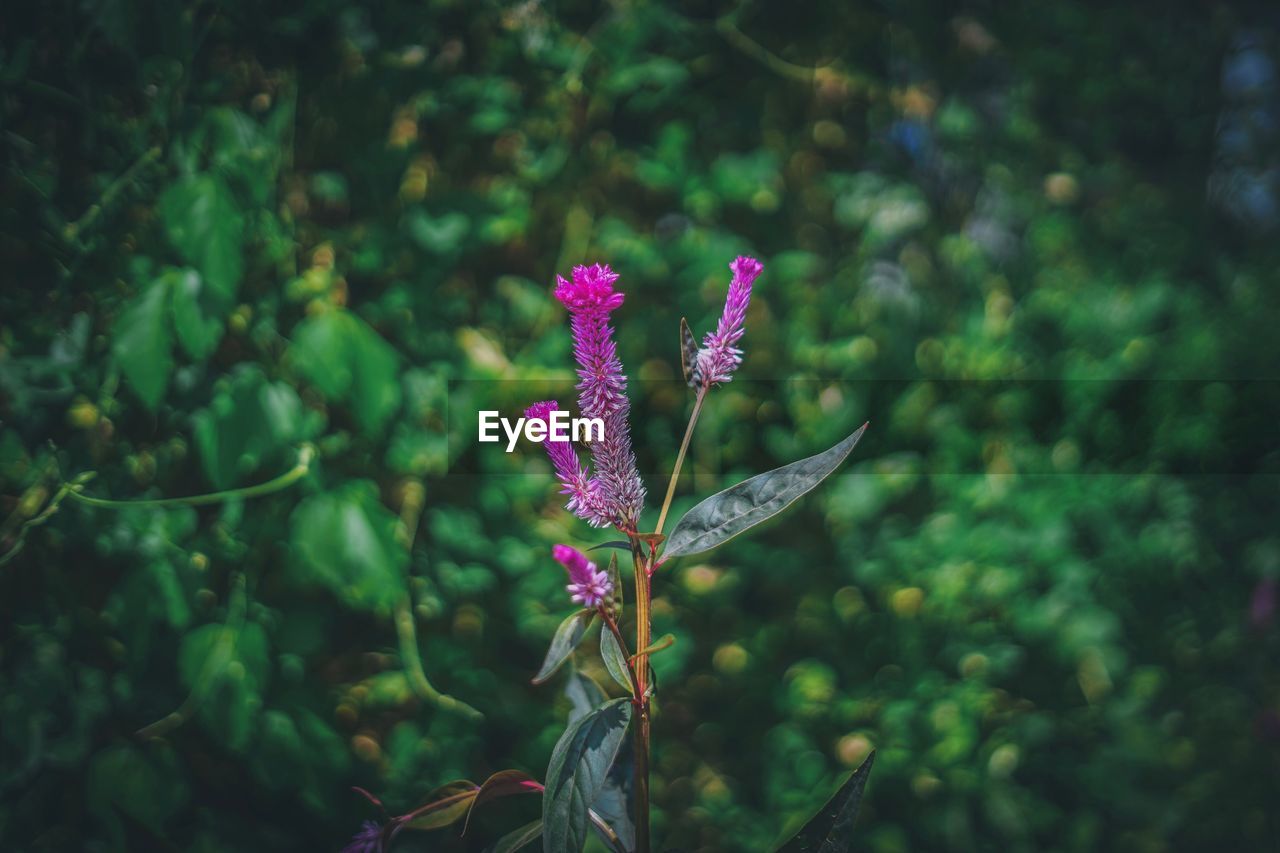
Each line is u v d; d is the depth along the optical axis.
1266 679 1.48
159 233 0.98
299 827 1.09
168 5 0.98
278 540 1.04
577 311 0.65
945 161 1.52
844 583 1.43
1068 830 1.34
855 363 1.40
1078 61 1.56
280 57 1.08
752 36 1.41
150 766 0.99
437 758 1.14
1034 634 1.35
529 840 0.70
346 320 0.98
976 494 1.40
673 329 1.35
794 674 1.36
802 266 1.37
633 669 0.67
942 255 1.49
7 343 0.95
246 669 0.99
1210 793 1.39
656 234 1.37
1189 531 1.43
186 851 1.03
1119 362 1.46
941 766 1.29
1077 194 1.56
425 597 1.14
